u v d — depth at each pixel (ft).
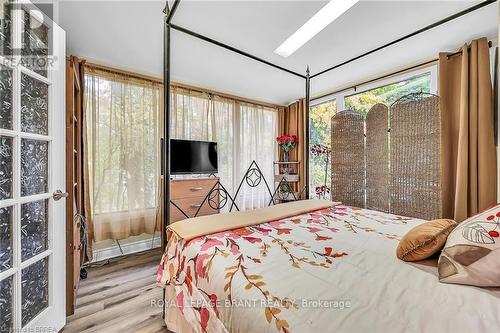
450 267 2.68
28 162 4.20
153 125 9.50
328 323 2.00
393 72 8.94
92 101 8.20
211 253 3.47
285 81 10.39
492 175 6.35
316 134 12.42
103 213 8.44
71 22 5.91
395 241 3.97
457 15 4.86
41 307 4.46
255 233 4.33
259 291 2.49
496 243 2.51
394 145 8.21
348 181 9.70
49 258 4.57
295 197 12.09
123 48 7.32
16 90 3.87
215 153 10.91
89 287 6.61
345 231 4.49
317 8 5.44
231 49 6.15
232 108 12.17
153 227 9.36
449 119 7.22
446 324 1.97
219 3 5.23
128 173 8.91
